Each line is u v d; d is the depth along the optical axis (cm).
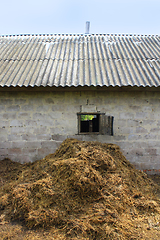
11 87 471
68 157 418
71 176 361
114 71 520
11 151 537
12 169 497
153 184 451
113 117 530
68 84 469
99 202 345
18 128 530
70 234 302
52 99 523
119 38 727
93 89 479
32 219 322
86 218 321
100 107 528
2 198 377
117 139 539
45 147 536
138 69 529
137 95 528
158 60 575
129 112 532
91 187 349
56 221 321
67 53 614
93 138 535
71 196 350
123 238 292
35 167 475
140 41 706
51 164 423
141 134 541
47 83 470
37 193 358
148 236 301
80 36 739
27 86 464
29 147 536
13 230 316
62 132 533
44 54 604
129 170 434
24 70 526
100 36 742
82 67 545
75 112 528
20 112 525
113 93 525
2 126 529
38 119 528
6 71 526
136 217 339
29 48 648
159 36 752
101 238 294
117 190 360
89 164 379
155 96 530
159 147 546
